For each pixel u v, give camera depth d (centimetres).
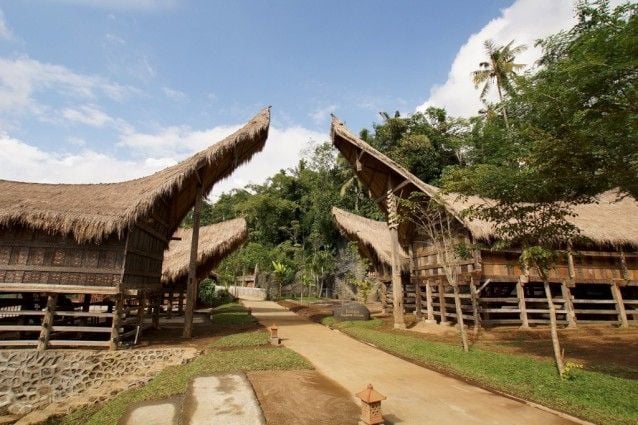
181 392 672
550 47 696
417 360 879
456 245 1216
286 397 608
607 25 568
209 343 1114
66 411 718
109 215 1006
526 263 789
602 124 622
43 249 1005
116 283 1002
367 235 1983
